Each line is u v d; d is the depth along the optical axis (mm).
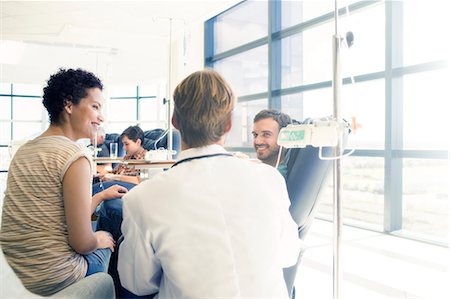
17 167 1076
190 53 6113
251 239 796
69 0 4566
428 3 3580
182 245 767
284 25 5266
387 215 3945
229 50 6160
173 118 894
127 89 11125
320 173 1458
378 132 4008
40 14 5055
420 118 3721
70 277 1072
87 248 1092
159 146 3371
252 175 859
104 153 4148
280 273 859
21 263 1027
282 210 896
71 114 1178
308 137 1156
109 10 4898
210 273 761
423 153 3711
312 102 4840
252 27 5676
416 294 2289
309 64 4871
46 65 8680
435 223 3709
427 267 2807
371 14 3986
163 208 781
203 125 841
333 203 1205
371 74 4004
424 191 3760
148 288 884
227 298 756
